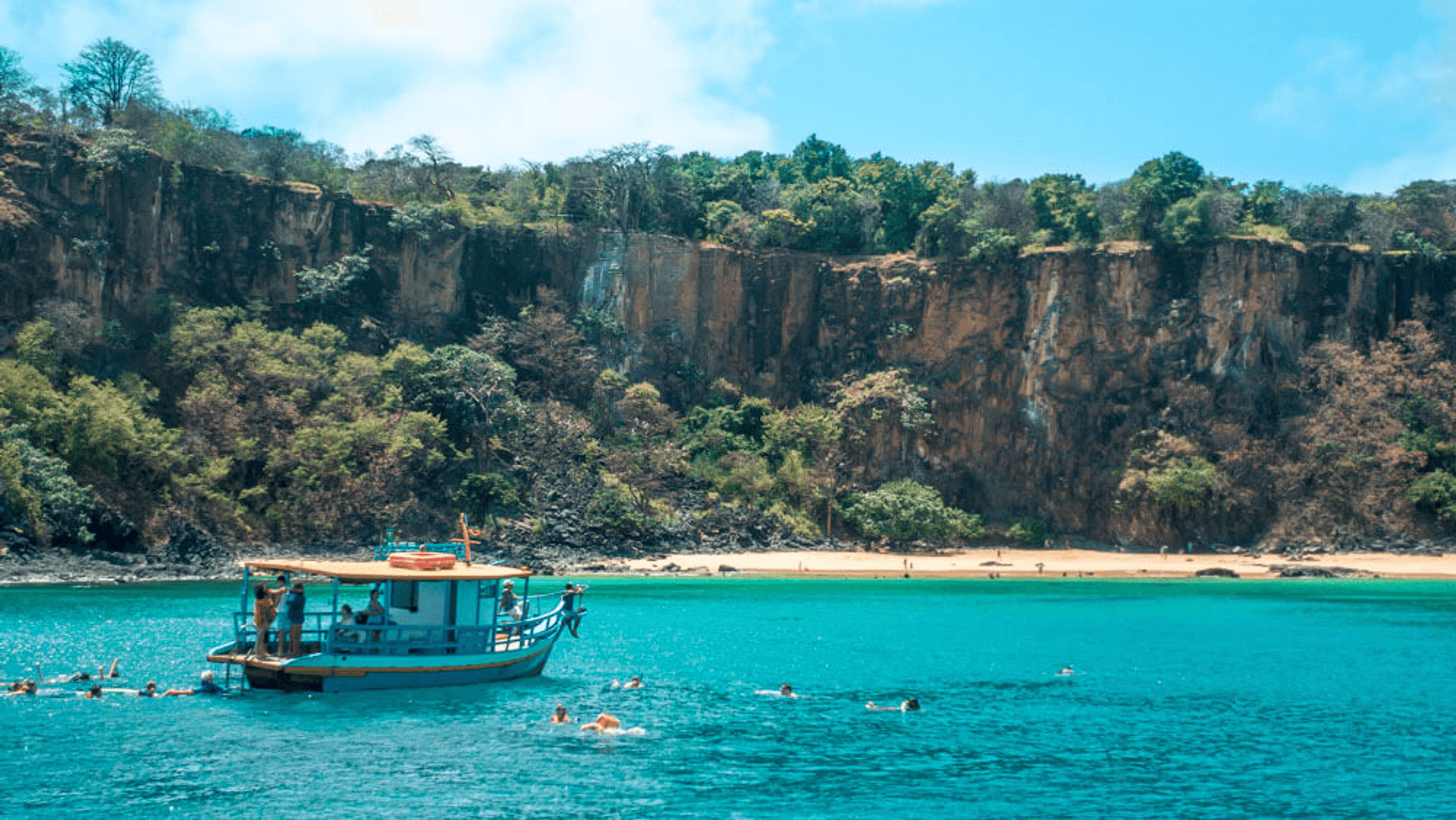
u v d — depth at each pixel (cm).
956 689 4344
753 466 12825
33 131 11831
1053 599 8231
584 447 12462
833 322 15025
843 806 2702
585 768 3011
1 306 10912
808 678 4562
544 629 4559
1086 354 14062
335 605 3881
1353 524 12775
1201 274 13875
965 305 14450
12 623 5838
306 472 10694
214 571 9156
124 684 4088
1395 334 14188
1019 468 14125
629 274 14688
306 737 3288
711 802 2727
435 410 12031
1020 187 15150
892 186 15650
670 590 8788
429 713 3647
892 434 14038
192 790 2755
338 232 13350
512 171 16350
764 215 15400
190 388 11256
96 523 9256
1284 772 3047
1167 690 4334
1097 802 2756
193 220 12538
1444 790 2881
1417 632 6266
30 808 2600
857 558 11619
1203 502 13300
